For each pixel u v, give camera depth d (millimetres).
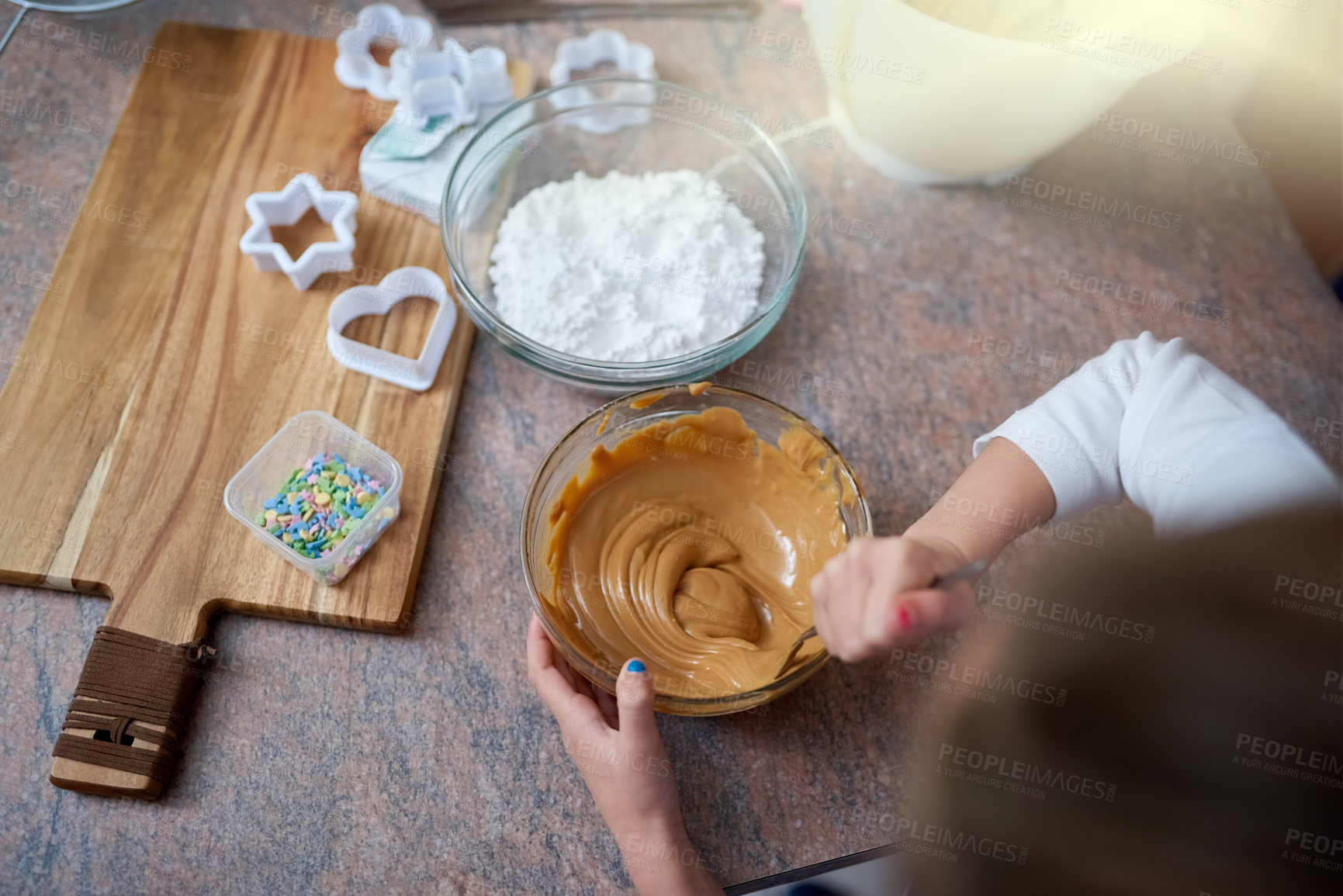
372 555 601
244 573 591
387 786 562
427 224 695
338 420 632
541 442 649
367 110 730
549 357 611
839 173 744
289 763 564
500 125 688
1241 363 685
